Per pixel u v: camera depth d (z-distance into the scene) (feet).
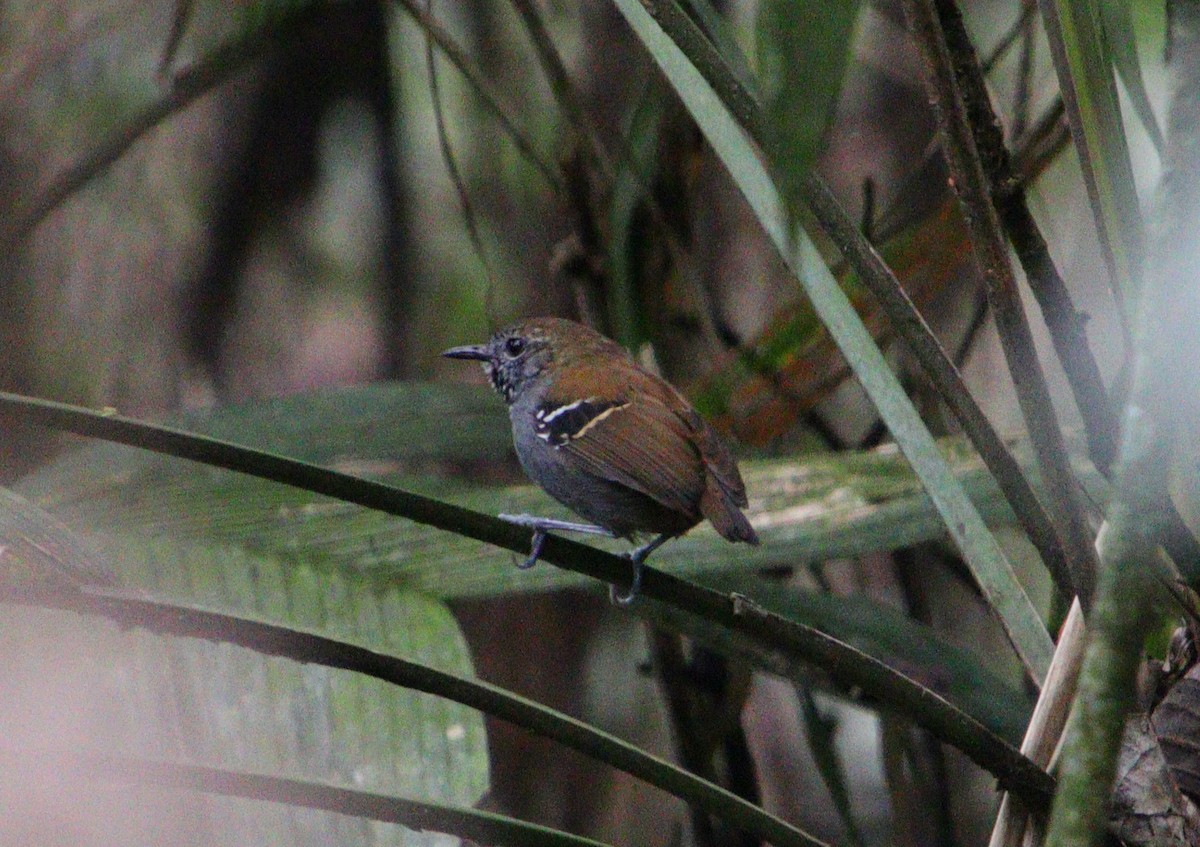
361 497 15.05
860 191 38.55
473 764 18.71
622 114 38.24
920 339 15.55
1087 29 14.73
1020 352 14.83
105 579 14.65
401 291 41.04
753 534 21.50
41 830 17.52
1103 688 9.05
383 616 20.43
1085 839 8.67
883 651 24.25
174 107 33.01
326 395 25.61
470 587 21.25
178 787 14.33
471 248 40.60
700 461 23.24
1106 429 15.02
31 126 39.65
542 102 39.37
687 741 28.17
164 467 22.94
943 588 37.78
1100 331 29.01
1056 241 26.18
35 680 18.60
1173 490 16.05
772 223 15.69
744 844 28.96
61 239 40.14
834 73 8.21
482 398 26.58
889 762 24.43
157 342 40.52
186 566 20.63
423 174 40.50
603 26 39.19
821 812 37.17
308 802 14.42
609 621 38.04
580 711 37.37
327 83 40.19
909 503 22.52
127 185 40.22
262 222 40.91
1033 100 33.50
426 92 40.11
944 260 26.27
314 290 41.14
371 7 39.73
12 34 38.11
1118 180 14.85
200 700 18.90
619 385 24.49
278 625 14.25
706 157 38.06
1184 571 14.60
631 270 30.19
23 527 14.47
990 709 23.75
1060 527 15.11
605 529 24.76
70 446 37.42
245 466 14.57
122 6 38.47
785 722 38.19
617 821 36.50
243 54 33.22
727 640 23.40
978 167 14.33
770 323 27.61
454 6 39.93
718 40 17.47
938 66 14.12
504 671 37.47
